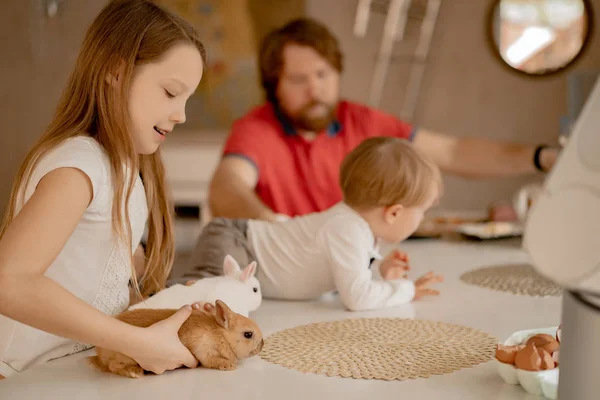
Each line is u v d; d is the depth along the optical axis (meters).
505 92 3.12
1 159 3.21
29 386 0.77
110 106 0.86
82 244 0.88
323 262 1.17
